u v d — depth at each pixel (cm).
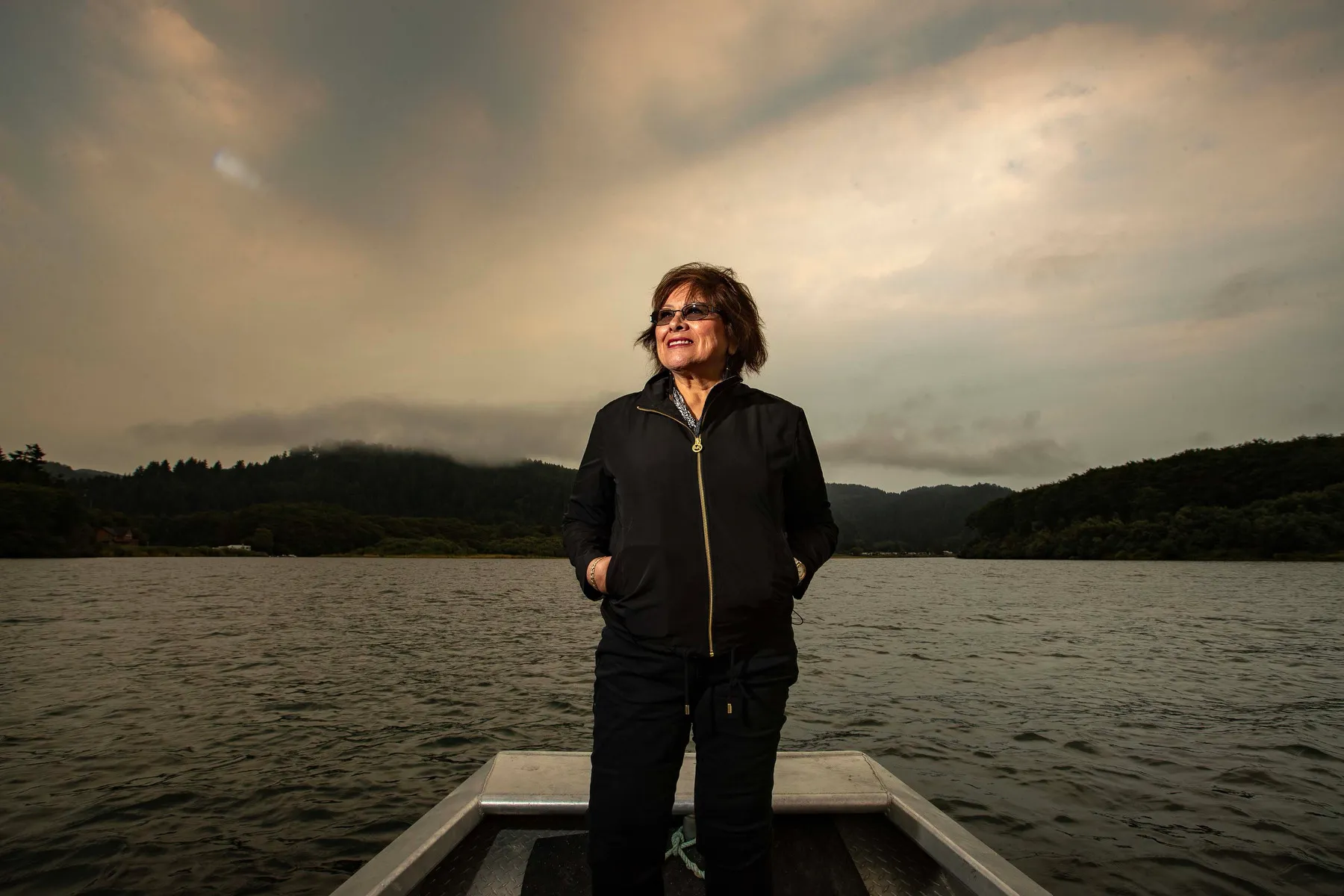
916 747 788
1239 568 7888
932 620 2514
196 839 536
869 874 205
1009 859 499
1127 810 590
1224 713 967
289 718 937
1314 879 465
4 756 755
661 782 154
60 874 479
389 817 583
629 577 153
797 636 1961
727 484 154
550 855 209
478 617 2612
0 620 2339
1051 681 1225
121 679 1241
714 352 171
